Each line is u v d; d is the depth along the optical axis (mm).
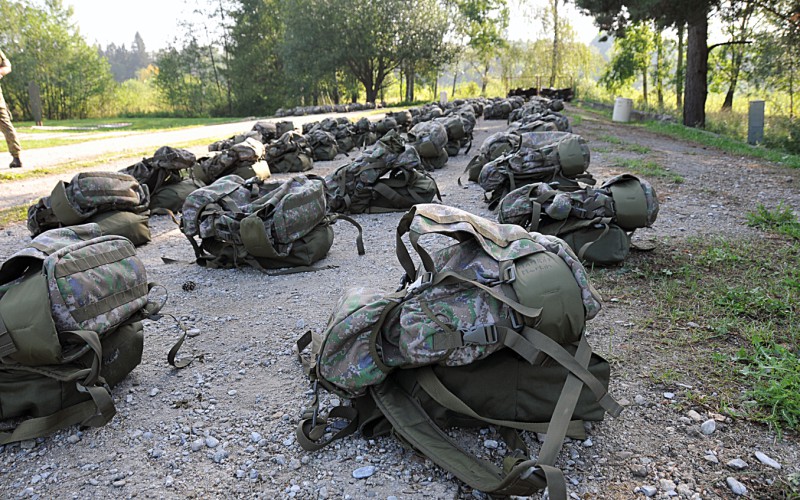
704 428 2734
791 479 2369
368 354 2736
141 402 3211
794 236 5688
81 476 2596
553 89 42281
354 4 46438
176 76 56312
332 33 47625
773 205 7191
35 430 2779
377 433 2783
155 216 8023
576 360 2576
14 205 8781
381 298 2738
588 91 53844
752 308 4023
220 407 3145
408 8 48406
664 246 5535
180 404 3174
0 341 2652
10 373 2809
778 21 18000
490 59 66312
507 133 9023
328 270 5453
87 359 2918
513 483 2180
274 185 5973
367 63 49656
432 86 61188
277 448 2758
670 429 2766
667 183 8797
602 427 2803
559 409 2480
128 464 2674
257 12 53438
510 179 6762
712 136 16219
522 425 2596
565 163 6547
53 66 52938
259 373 3529
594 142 14539
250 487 2490
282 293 4891
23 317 2666
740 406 2908
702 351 3496
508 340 2512
